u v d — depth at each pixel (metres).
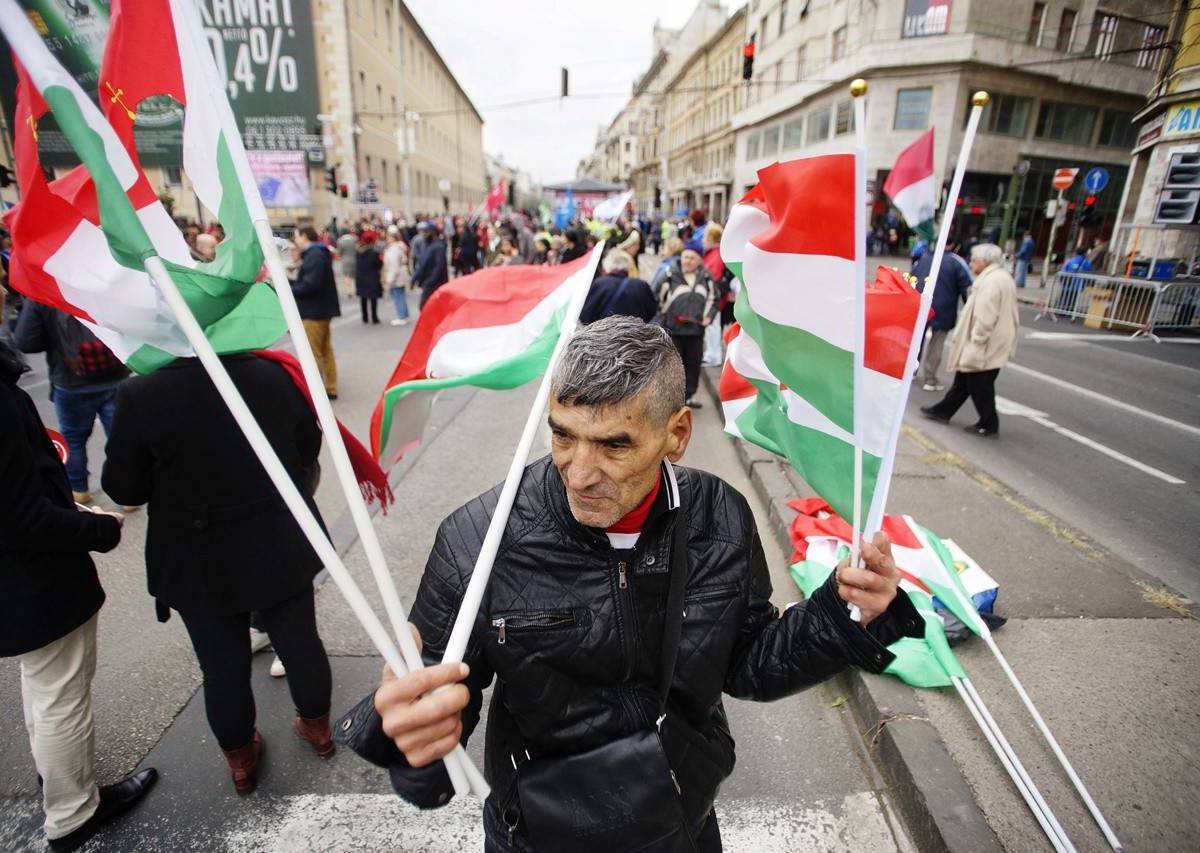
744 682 1.27
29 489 1.63
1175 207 11.97
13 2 0.98
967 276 7.46
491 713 1.30
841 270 1.14
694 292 6.27
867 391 1.25
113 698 2.69
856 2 25.92
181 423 1.88
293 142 20.14
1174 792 2.13
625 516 1.12
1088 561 3.59
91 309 1.38
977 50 23.53
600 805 1.09
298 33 19.34
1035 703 2.51
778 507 4.14
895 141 25.41
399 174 34.38
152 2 1.27
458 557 1.17
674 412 1.05
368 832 2.16
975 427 6.07
